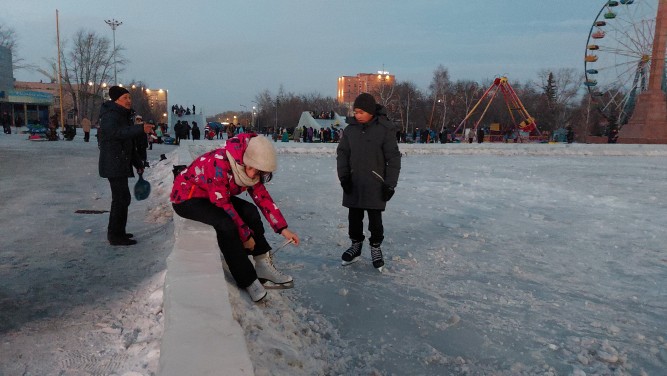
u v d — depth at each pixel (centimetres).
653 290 407
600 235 617
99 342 271
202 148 2111
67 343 270
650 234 628
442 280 414
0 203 714
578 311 355
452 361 271
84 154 1762
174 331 183
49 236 526
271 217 326
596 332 319
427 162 1925
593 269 464
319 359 255
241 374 156
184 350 169
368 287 387
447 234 591
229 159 301
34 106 5447
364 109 416
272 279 323
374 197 420
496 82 5200
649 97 3931
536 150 2633
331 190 944
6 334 281
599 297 387
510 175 1410
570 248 543
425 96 8206
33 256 446
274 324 268
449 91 7762
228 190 308
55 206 707
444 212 747
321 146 2361
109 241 493
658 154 2723
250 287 290
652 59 3903
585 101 6856
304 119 5059
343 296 363
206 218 300
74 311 317
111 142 473
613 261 493
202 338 178
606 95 5422
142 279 382
